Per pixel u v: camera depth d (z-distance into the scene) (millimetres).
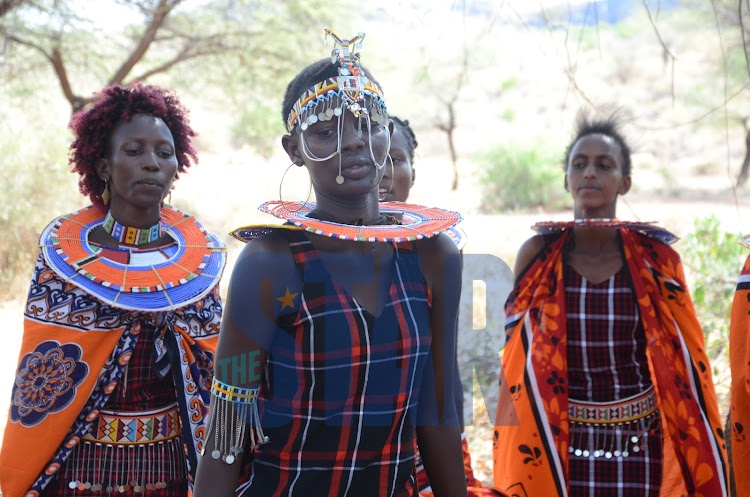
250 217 16312
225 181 18984
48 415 3354
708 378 4359
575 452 4324
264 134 22031
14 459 3346
